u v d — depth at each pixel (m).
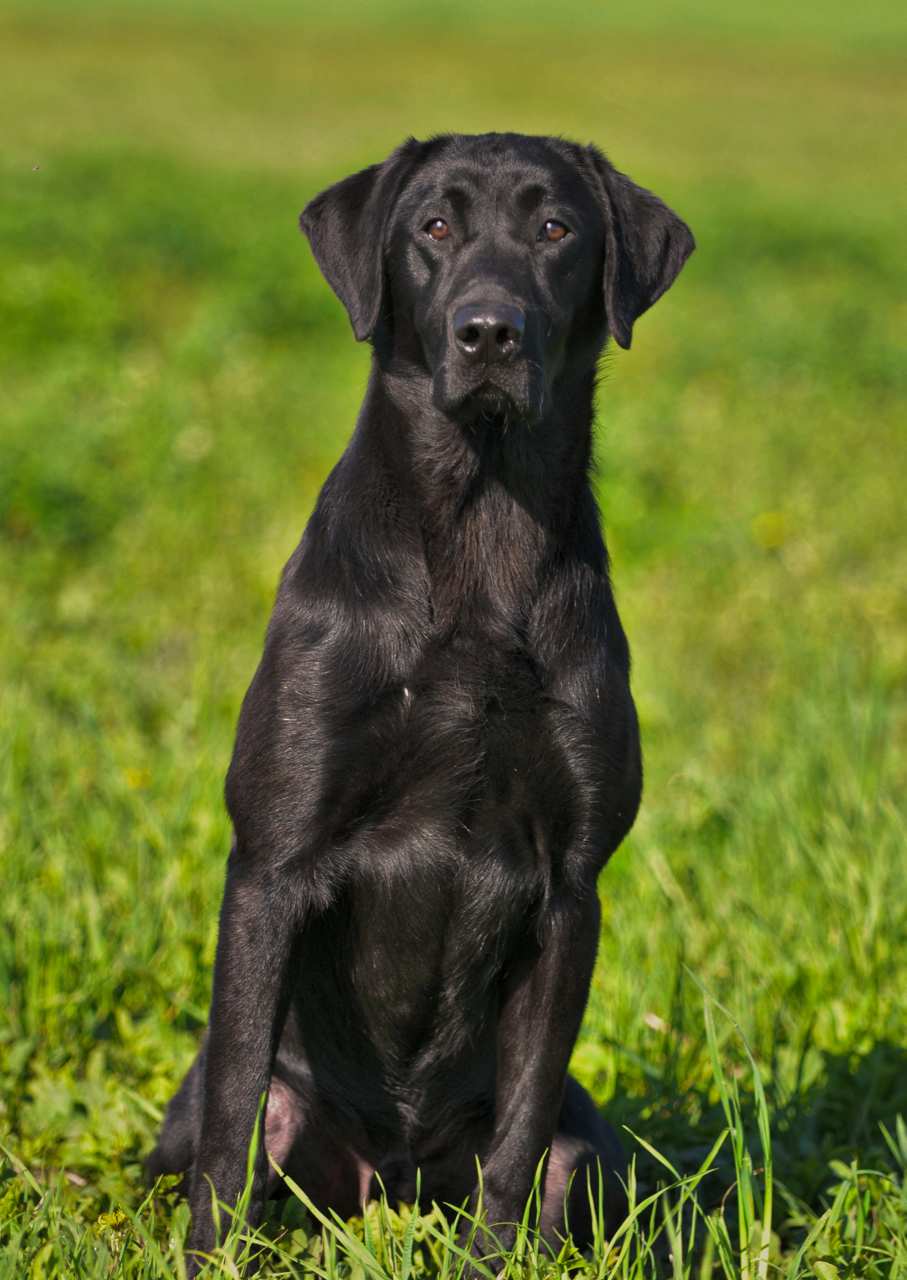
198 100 46.47
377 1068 4.33
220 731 6.82
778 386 16.14
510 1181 3.93
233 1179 3.76
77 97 45.09
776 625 9.16
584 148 4.64
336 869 4.01
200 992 5.20
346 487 4.20
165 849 5.69
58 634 8.36
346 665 3.93
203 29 66.88
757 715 7.90
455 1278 3.52
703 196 29.84
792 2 89.44
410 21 74.25
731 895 5.82
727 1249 3.56
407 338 4.40
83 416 11.81
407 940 4.12
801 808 6.43
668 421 13.89
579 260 4.47
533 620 4.09
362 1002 4.23
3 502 9.81
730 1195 4.42
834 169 39.59
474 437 4.14
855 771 6.62
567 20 77.19
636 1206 3.71
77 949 5.17
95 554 9.65
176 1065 4.86
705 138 44.59
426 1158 4.53
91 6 72.31
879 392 16.25
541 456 4.23
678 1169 4.44
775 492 12.07
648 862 5.95
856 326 18.70
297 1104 4.40
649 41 70.12
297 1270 3.75
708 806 6.67
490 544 4.12
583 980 4.11
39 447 10.87
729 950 5.51
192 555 9.69
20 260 18.78
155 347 16.06
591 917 4.13
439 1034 4.27
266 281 18.56
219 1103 3.80
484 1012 4.29
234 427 12.65
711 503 11.65
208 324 16.17
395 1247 3.68
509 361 4.04
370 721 3.93
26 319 15.81
